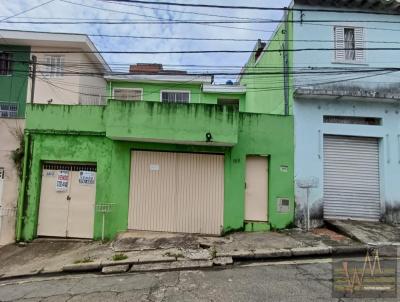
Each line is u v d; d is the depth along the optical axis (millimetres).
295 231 11102
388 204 11758
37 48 18750
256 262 8469
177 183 11625
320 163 11844
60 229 11422
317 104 12062
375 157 12195
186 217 11500
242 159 11711
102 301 6094
